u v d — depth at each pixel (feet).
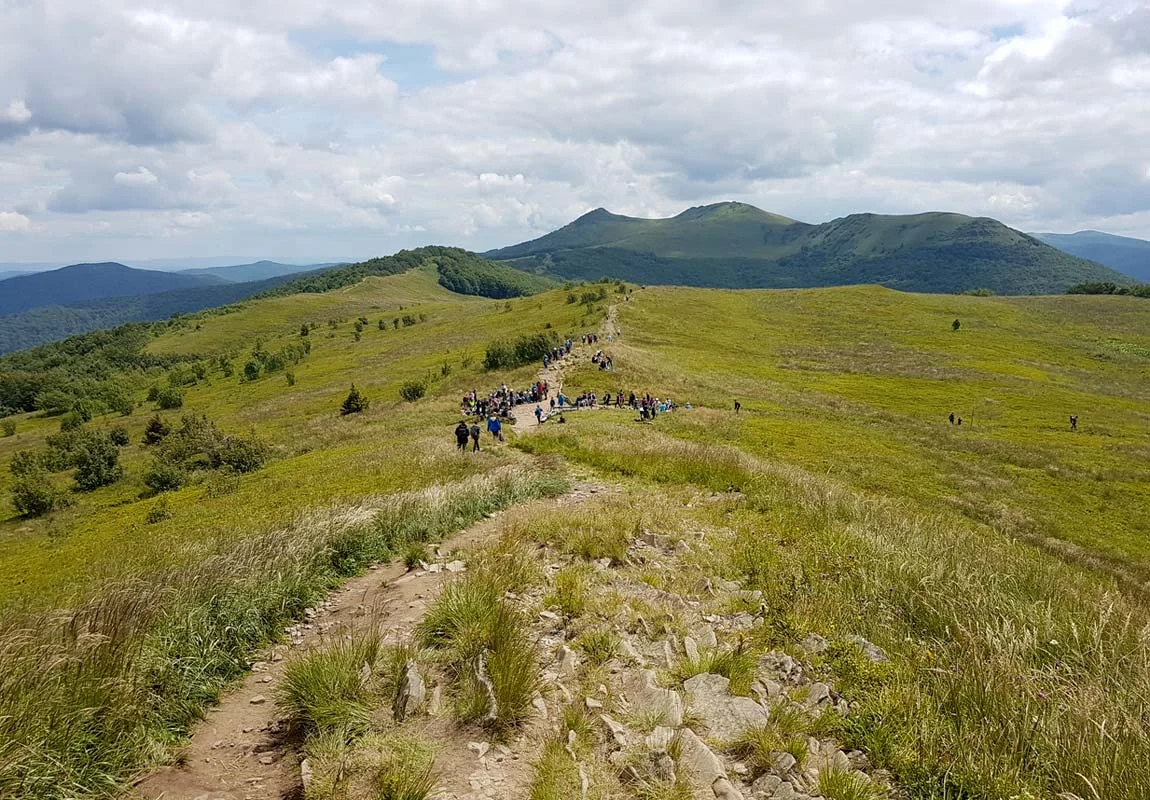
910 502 82.38
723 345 266.36
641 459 65.16
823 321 329.11
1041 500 92.43
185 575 26.14
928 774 14.34
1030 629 22.44
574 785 13.62
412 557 32.14
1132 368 257.34
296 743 16.14
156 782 14.64
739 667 19.24
